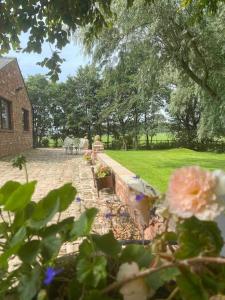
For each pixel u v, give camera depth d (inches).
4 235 42.8
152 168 443.8
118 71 522.0
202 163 533.6
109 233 39.3
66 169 495.8
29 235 39.2
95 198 274.5
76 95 1176.8
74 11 185.5
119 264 37.3
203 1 245.3
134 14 466.0
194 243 35.2
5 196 43.5
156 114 1064.2
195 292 32.4
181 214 33.5
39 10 184.7
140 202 45.4
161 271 33.8
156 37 491.2
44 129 1218.0
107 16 223.8
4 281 38.4
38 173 450.6
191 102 885.2
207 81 514.9
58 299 36.4
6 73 718.5
